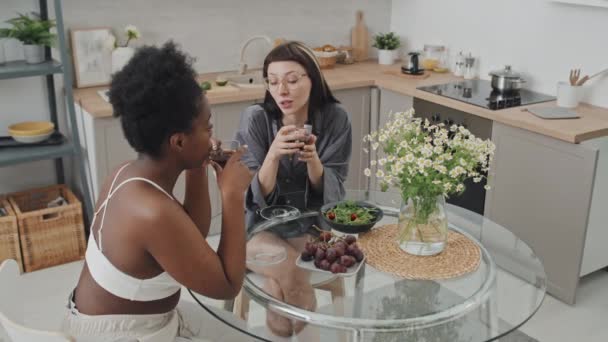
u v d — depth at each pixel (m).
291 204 2.45
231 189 1.72
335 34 4.77
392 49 4.72
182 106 1.59
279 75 2.41
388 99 4.16
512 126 3.36
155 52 1.60
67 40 3.81
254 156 2.60
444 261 2.02
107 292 1.66
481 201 3.63
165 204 1.59
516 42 4.00
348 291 1.85
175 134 1.62
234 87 3.86
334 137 2.61
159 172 1.67
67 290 3.33
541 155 3.23
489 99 3.70
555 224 3.24
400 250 2.08
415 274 1.94
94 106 3.45
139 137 1.61
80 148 3.60
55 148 3.56
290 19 4.54
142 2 3.96
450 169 1.94
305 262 2.00
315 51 4.52
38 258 3.54
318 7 4.62
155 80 1.56
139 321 1.70
